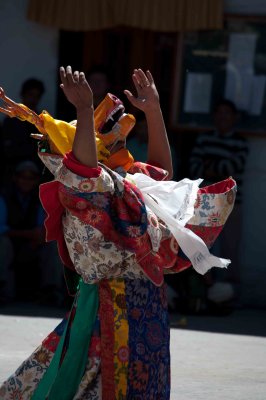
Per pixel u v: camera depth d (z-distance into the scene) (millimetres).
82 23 16766
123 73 17594
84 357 6691
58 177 6422
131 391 6641
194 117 17203
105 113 6906
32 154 16672
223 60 17094
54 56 17172
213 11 16672
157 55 17484
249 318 15688
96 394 6672
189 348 12406
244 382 10500
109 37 17484
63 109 17250
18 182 16141
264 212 17234
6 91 17156
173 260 7148
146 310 6773
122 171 6961
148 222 6754
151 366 6723
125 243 6598
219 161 16672
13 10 17031
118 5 16672
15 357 11242
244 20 16969
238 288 16984
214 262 7020
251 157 17203
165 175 7473
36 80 16625
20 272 16266
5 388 6973
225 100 16703
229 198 7320
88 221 6496
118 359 6625
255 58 17062
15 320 14031
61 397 6695
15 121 16656
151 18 16688
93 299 6727
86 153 6352
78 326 6707
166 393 6922
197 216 7297
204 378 10617
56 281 16141
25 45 17109
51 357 6887
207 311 15797
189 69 17156
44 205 6676
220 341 13094
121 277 6730
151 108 7719
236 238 16875
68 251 6891
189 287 15758
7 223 16094
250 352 12359
